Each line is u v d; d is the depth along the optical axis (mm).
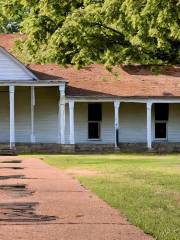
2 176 19328
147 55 25578
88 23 24047
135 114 43469
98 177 18797
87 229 9266
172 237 8398
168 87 42625
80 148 41938
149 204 12234
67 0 26984
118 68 44406
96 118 43250
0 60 40406
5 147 39688
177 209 11484
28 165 25234
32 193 14305
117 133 41281
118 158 31844
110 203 12383
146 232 8969
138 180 17781
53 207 11812
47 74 42375
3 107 42469
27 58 27672
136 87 42375
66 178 18516
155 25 19484
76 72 43812
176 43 25156
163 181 17531
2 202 12586
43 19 26828
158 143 42812
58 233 8891
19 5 31250
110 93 41344
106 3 20469
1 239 8367
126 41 24891
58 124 42625
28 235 8711
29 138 42531
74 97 40656
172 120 43875
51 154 38062
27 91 42531
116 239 8414
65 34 24094
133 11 18031
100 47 24438
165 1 16906
